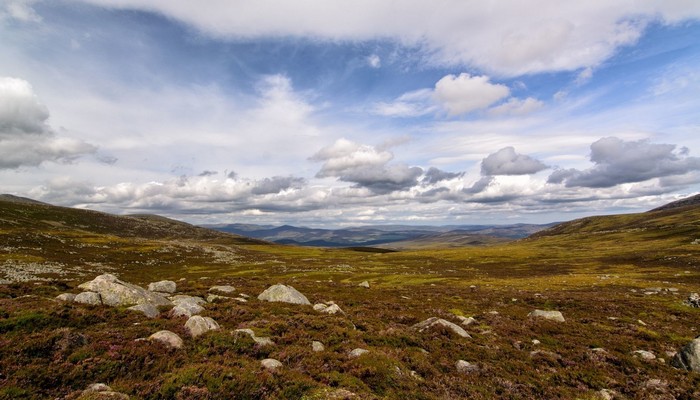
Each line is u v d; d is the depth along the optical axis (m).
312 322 22.88
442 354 20.75
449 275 100.69
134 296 24.12
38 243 98.25
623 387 17.88
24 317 16.80
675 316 37.66
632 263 118.69
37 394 11.32
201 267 104.62
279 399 12.48
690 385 18.25
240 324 21.56
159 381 12.63
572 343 25.45
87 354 14.16
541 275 98.06
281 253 189.88
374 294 48.34
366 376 15.61
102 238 134.25
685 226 196.88
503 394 16.25
